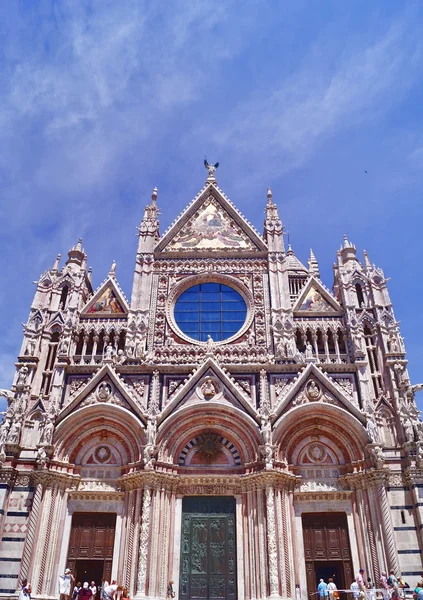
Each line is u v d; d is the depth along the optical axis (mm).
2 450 35125
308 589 32938
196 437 37812
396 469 35000
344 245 47625
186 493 35844
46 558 32781
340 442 37156
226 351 41219
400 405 37094
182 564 33781
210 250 46812
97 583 34219
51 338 42125
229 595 32656
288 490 35094
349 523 34656
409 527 33031
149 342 42000
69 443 36906
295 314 43062
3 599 31109
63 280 44906
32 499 34250
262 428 35812
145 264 45906
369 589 30438
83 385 38969
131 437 37125
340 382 38906
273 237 47375
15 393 38406
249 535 33469
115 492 35438
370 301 43312
